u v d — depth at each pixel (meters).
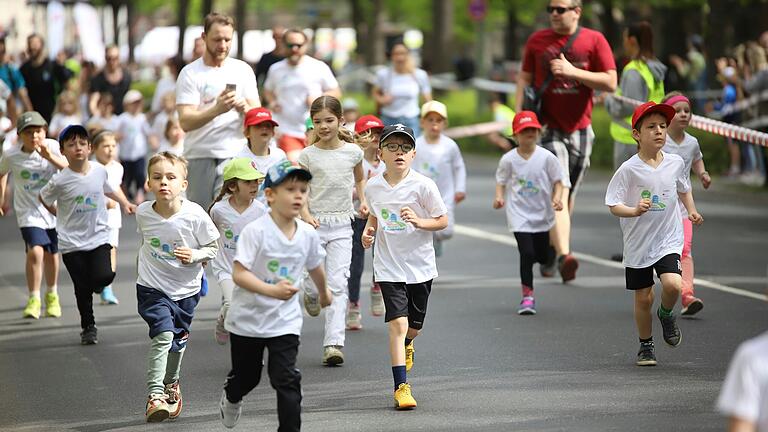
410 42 157.75
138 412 17.72
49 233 25.28
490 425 16.50
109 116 45.41
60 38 104.56
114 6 119.94
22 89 42.34
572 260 27.28
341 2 152.88
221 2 158.38
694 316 23.94
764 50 47.31
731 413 9.39
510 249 33.75
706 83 63.78
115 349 22.09
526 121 25.77
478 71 76.75
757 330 22.53
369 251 34.34
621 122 28.91
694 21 85.75
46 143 24.94
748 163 49.12
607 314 24.36
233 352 15.26
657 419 16.56
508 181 25.94
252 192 20.06
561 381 18.91
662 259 19.72
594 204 43.12
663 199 19.72
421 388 18.73
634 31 28.92
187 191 24.09
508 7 89.19
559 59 27.58
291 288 14.65
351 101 36.31
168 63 50.53
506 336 22.44
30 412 17.80
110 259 22.94
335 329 20.52
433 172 28.50
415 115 42.31
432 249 18.66
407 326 18.16
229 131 23.89
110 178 24.95
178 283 17.89
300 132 31.20
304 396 18.41
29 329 24.06
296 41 30.84
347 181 21.61
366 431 16.34
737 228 36.78
